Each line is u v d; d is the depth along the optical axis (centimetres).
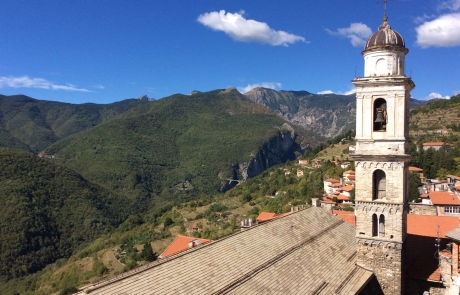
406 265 3869
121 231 15262
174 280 2456
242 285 2691
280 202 12619
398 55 3581
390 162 3531
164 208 17500
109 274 9844
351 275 3488
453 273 3150
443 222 4859
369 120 3603
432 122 18812
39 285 10750
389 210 3569
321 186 13262
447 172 12050
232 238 3328
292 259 3362
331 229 4494
